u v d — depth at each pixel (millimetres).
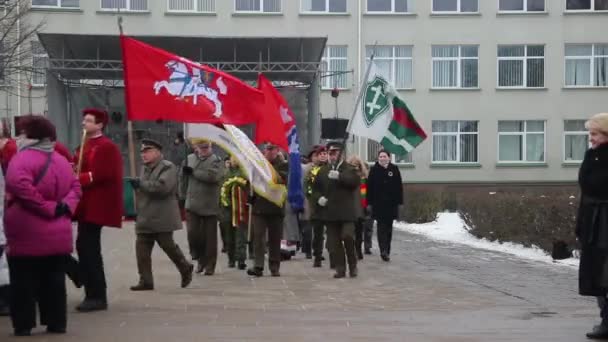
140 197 10688
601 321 7863
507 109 38062
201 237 12773
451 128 38062
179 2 36344
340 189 12438
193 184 12680
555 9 38000
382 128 13609
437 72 37969
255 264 12625
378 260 15445
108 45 25203
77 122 26453
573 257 15234
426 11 37688
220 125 12016
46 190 7379
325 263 14867
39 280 7707
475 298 10453
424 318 8875
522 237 17719
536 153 38250
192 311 9195
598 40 38031
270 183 12242
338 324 8438
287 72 25484
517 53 38156
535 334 7938
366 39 37438
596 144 7641
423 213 25906
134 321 8484
